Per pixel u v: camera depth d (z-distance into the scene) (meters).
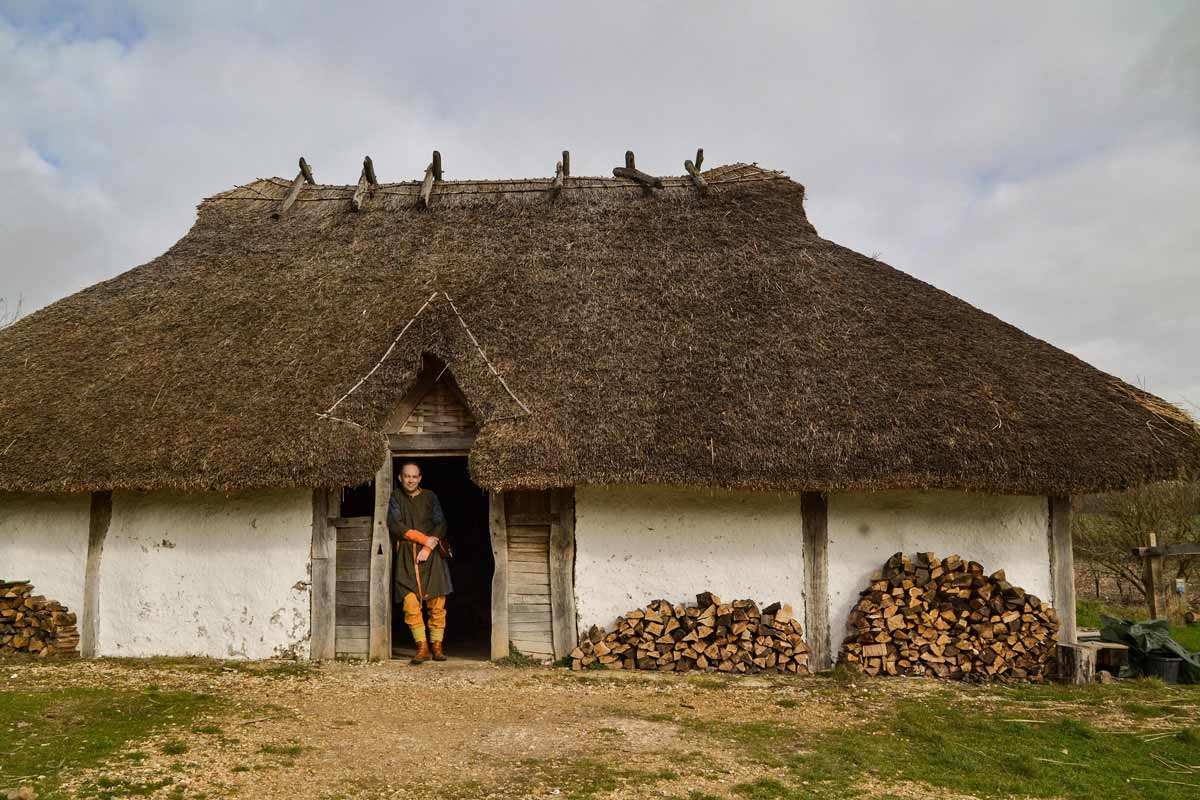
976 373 7.56
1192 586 14.10
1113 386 7.59
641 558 7.67
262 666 7.51
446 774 4.71
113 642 8.05
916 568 7.39
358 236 10.33
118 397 8.16
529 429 7.20
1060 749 5.30
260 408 7.72
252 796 4.33
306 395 7.74
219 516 8.02
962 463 6.80
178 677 7.03
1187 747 5.37
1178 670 7.52
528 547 7.80
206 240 10.73
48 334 9.38
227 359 8.45
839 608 7.54
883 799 4.43
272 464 7.21
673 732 5.57
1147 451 6.84
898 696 6.62
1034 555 7.50
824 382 7.50
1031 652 7.25
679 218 10.05
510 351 7.95
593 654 7.47
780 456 6.94
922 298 8.52
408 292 8.94
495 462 7.03
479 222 10.29
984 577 7.34
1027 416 7.12
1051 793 4.57
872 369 7.61
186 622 7.95
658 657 7.42
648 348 7.99
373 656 7.74
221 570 7.96
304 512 7.92
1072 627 7.44
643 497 7.73
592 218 10.18
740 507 7.68
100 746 5.02
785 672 7.35
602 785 4.54
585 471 6.94
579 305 8.58
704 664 7.37
